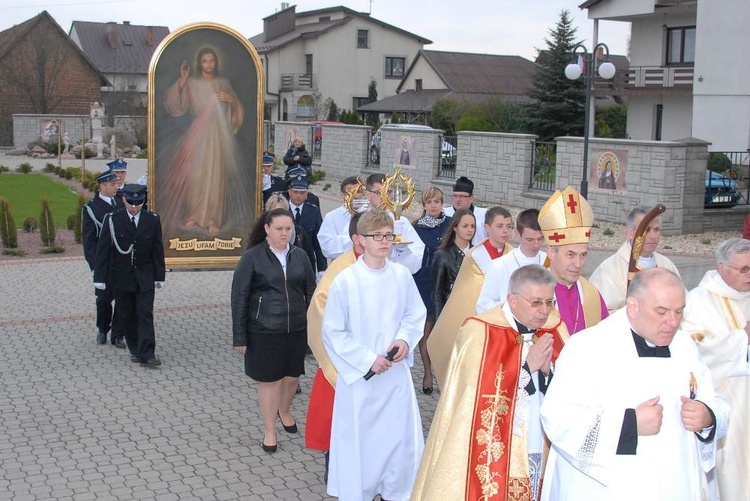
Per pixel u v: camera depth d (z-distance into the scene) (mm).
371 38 63844
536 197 22719
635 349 4020
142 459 6664
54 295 12555
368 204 8367
